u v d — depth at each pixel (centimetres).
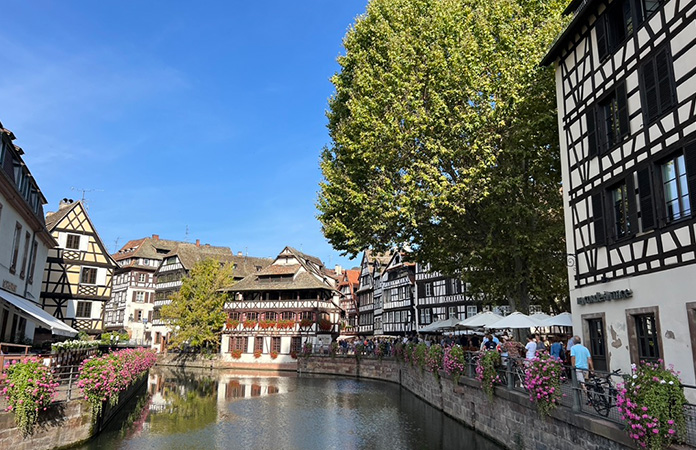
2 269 1819
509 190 1791
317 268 6538
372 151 1859
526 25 1903
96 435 1488
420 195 1753
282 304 5394
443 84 1802
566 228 1546
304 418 1948
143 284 6550
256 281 5638
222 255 6781
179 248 6319
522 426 1220
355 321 7038
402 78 1836
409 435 1581
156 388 3027
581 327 1435
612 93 1316
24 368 1156
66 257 3441
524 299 1947
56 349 1862
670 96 1084
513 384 1322
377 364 3822
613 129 1327
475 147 1720
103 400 1485
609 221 1316
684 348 1025
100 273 3559
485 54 1825
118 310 6544
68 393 1328
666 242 1091
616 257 1274
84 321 3441
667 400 730
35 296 2472
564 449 1014
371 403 2358
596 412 949
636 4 1218
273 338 5256
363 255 6431
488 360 1430
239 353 5269
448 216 1930
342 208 2017
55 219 3475
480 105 1784
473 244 1938
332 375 4250
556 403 1054
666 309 1080
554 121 1745
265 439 1555
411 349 2786
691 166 1015
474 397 1598
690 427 741
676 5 1078
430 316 4631
